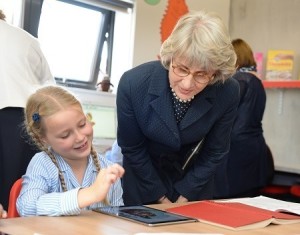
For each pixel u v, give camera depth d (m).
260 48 4.17
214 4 4.09
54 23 3.25
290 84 3.62
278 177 3.32
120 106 1.55
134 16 3.50
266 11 4.14
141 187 1.63
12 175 2.04
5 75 2.04
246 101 2.84
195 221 1.13
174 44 1.35
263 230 1.09
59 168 1.36
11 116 2.03
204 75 1.37
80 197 1.14
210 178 1.68
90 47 3.52
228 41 1.38
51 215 1.12
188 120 1.52
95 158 1.46
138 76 1.53
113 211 1.19
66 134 1.30
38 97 1.37
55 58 3.31
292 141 3.91
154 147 1.63
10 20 2.95
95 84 3.57
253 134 2.90
